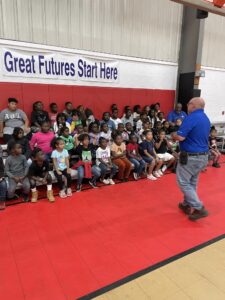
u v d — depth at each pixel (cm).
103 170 439
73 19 540
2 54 479
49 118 528
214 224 312
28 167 368
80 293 198
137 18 626
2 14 468
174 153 541
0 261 235
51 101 551
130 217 326
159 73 706
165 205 365
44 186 432
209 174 521
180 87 747
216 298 193
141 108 693
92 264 233
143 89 686
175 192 416
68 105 554
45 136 445
